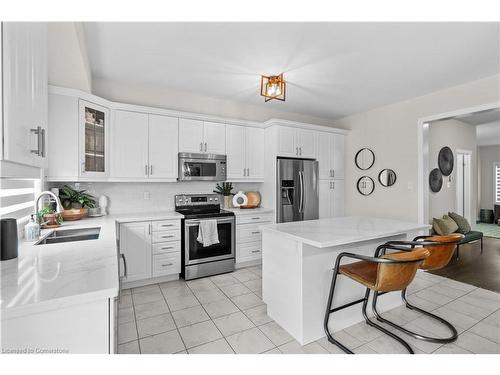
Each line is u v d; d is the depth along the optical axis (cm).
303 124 413
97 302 90
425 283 309
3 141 89
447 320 225
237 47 241
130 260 290
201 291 287
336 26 209
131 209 340
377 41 229
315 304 197
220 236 343
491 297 271
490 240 536
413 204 379
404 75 301
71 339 86
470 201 587
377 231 210
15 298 82
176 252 317
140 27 211
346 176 479
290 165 400
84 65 225
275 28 212
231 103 403
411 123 381
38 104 128
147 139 319
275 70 289
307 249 193
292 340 196
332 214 455
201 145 356
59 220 226
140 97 337
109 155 295
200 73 300
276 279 220
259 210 378
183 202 371
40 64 131
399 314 235
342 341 195
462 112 326
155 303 258
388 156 411
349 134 476
